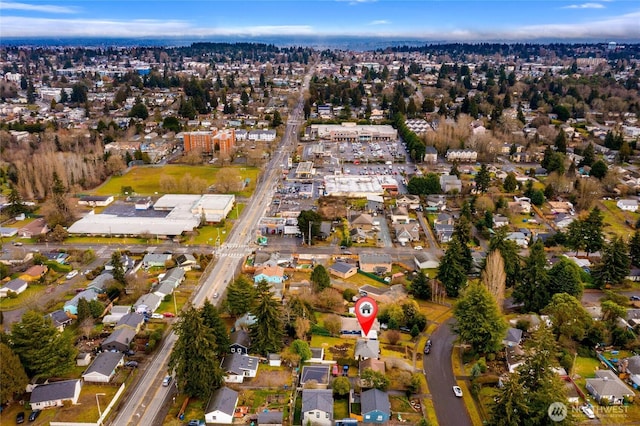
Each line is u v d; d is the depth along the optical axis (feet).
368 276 383.24
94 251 424.05
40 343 251.39
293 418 236.02
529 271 332.80
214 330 266.16
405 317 313.53
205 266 392.06
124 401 246.47
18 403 243.19
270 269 373.61
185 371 243.60
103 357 269.85
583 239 415.85
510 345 286.87
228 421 231.91
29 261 396.57
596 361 279.49
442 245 442.91
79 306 302.45
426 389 256.73
